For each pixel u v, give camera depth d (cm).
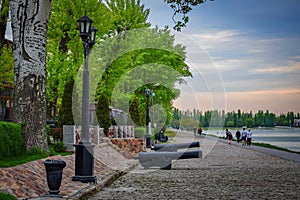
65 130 2020
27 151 1703
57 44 3722
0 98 3469
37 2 1794
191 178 1731
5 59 2728
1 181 1125
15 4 1795
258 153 3434
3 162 1342
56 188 1138
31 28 1795
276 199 1177
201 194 1286
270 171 1983
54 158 1697
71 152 2000
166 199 1202
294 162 2530
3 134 1473
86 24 1517
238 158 2892
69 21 3675
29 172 1316
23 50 1791
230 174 1862
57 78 3625
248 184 1511
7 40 3038
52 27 3688
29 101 1769
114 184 1570
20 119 1748
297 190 1352
